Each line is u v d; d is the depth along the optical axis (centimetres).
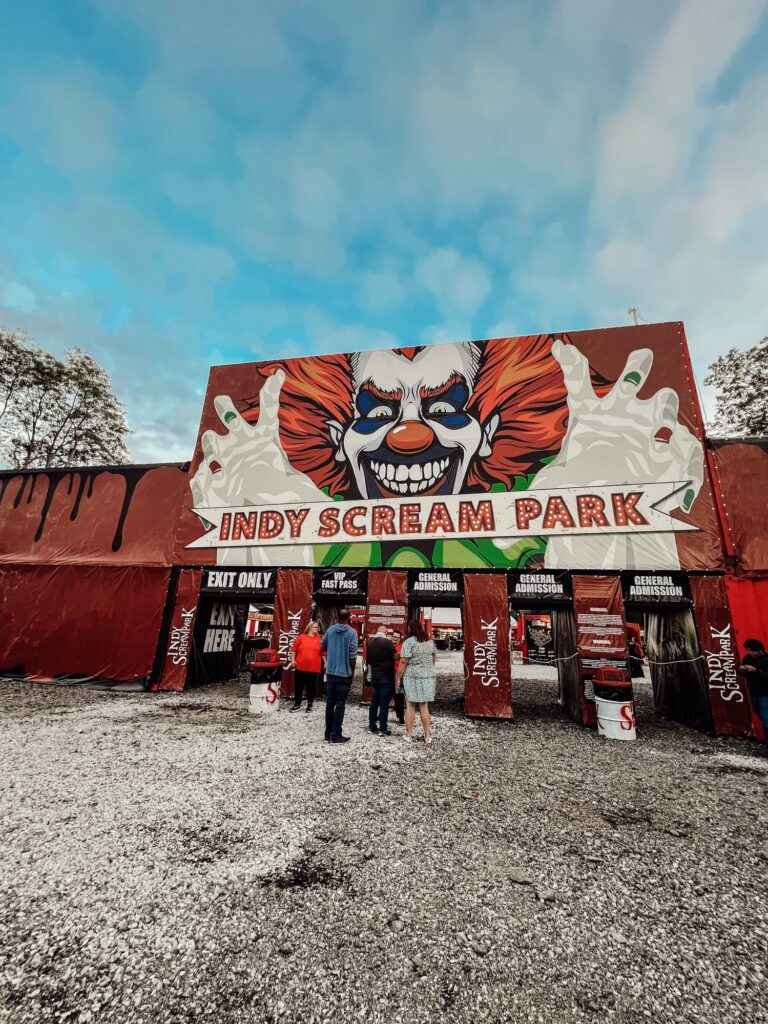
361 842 335
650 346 969
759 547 823
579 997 196
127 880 279
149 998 190
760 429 1535
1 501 1229
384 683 663
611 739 680
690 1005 193
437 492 993
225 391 1181
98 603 1088
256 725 695
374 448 1055
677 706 857
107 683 1016
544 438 972
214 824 359
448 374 1066
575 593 835
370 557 979
